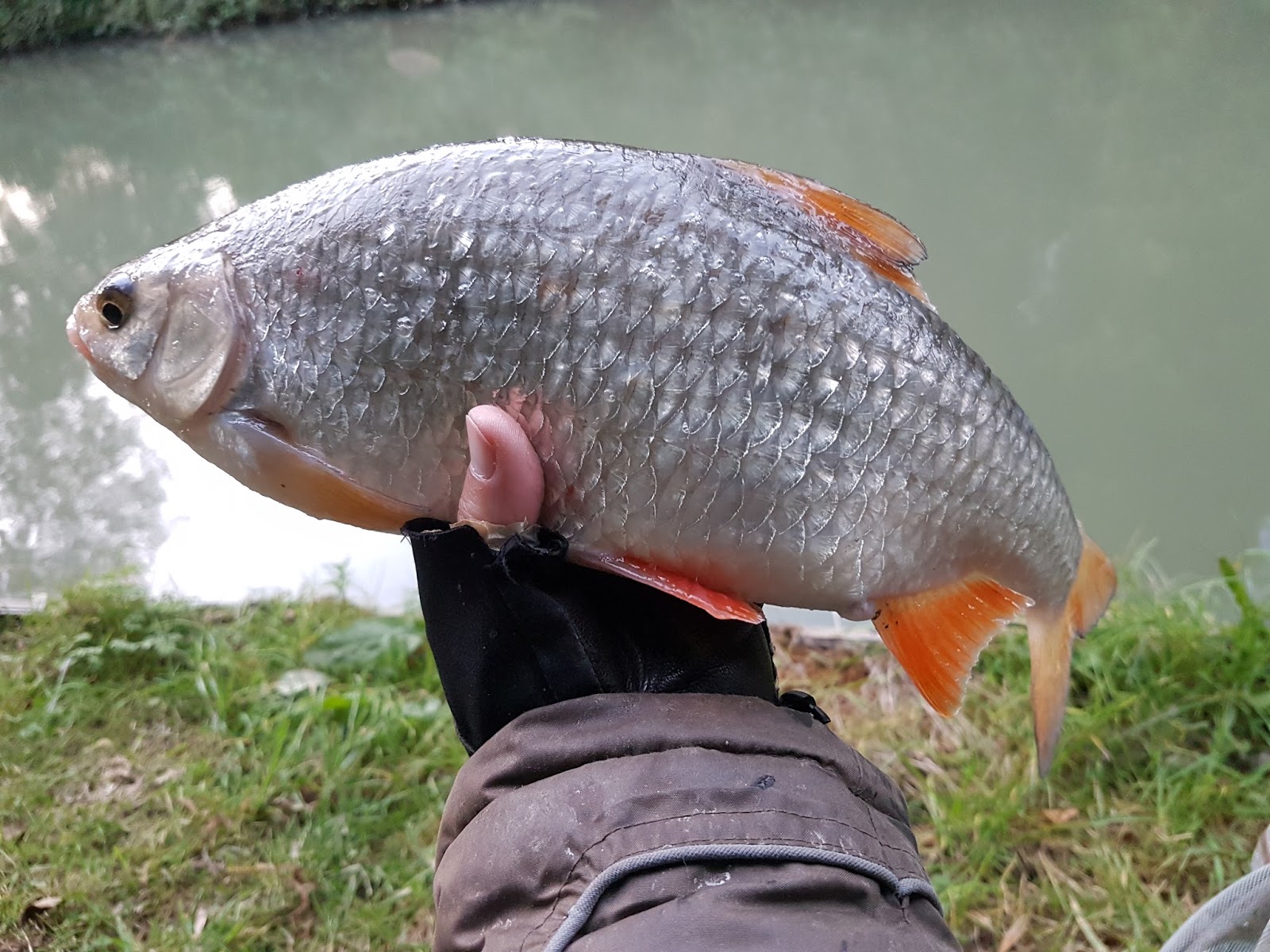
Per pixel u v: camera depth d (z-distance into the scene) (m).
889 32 1.99
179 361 0.26
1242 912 0.27
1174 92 1.57
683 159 0.26
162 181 1.49
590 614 0.25
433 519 0.25
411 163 0.26
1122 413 0.85
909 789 0.54
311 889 0.49
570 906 0.19
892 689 0.61
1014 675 0.60
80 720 0.60
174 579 0.75
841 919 0.18
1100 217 1.19
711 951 0.17
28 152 1.58
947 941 0.20
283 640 0.67
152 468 0.89
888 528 0.26
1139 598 0.64
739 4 2.21
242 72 1.89
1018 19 2.00
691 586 0.25
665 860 0.19
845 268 0.26
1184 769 0.52
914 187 1.29
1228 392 0.87
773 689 0.27
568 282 0.24
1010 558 0.29
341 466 0.26
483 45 2.01
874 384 0.25
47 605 0.70
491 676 0.24
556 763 0.22
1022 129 1.48
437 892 0.22
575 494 0.25
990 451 0.27
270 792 0.54
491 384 0.25
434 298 0.25
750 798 0.20
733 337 0.24
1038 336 0.96
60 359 1.04
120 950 0.47
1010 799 0.51
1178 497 0.76
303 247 0.26
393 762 0.57
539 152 0.25
